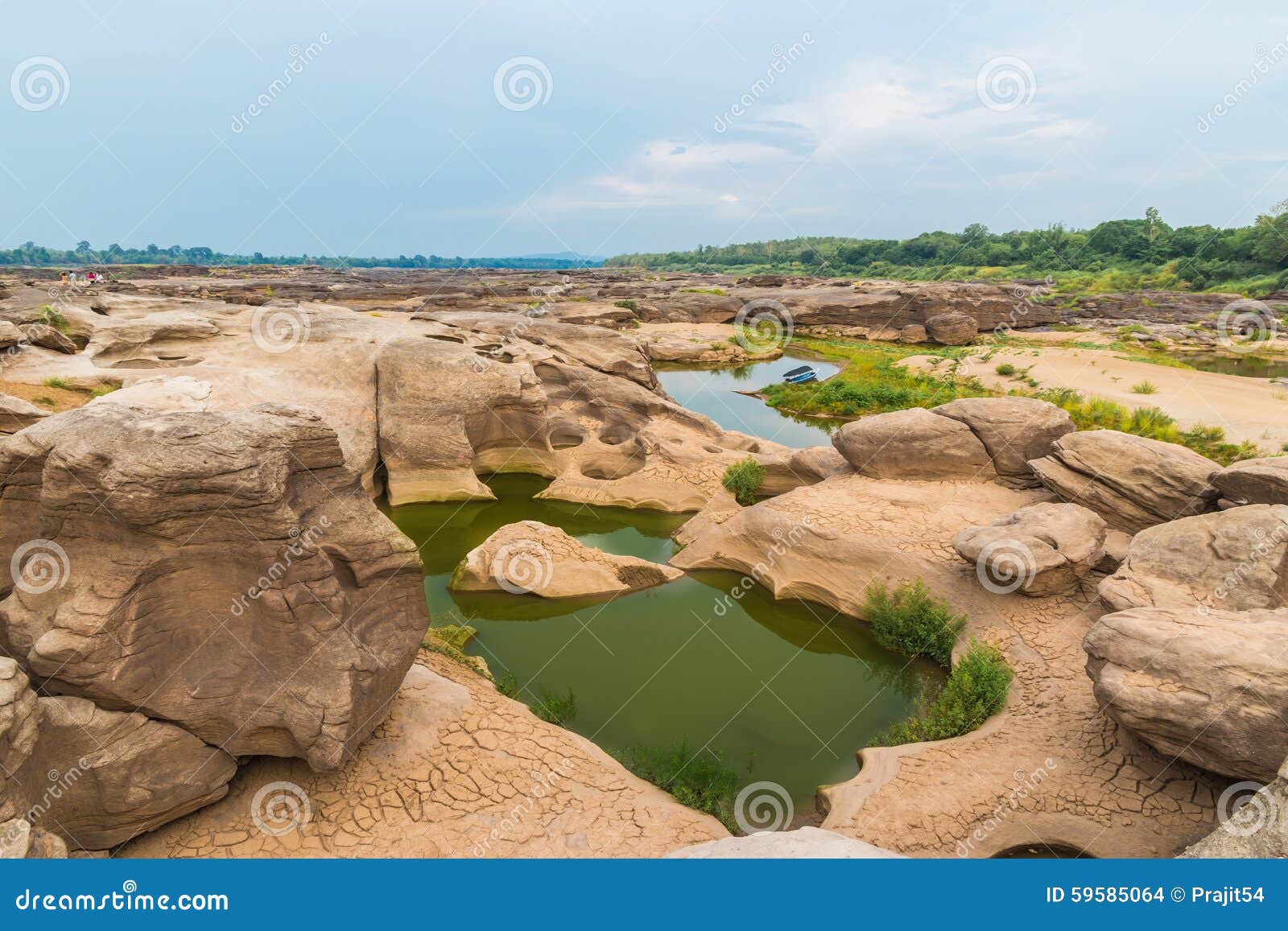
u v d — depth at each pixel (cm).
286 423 938
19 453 862
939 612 1419
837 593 1600
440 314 3684
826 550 1661
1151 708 929
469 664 1338
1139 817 919
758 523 1780
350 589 999
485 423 2402
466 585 1686
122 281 7675
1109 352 4622
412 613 1073
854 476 2052
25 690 721
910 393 3731
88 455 818
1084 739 1059
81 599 815
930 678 1379
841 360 5216
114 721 821
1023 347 4931
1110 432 1725
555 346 3219
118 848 837
